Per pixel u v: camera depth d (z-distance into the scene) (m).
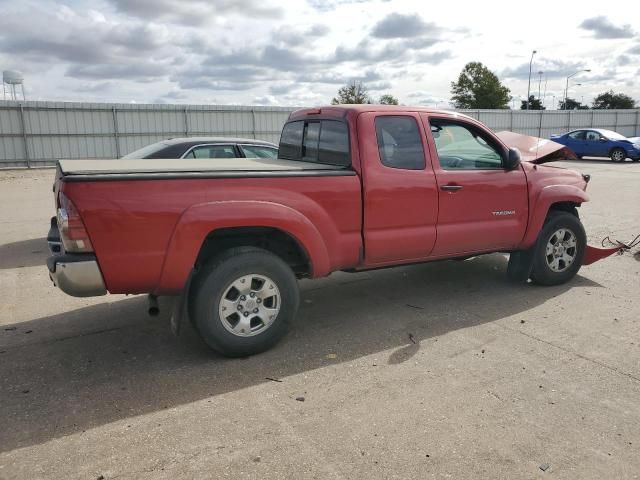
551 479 2.61
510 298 5.36
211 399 3.38
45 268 6.59
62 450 2.84
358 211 4.31
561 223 5.56
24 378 3.68
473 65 82.44
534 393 3.44
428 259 4.87
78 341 4.33
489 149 5.14
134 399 3.38
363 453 2.81
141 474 2.64
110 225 3.43
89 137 25.16
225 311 3.85
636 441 2.92
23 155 24.11
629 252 7.19
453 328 4.57
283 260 4.06
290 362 3.92
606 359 3.93
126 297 5.46
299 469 2.68
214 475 2.64
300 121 5.17
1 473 2.65
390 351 4.11
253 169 3.93
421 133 4.64
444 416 3.17
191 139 8.01
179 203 3.59
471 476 2.63
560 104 81.06
